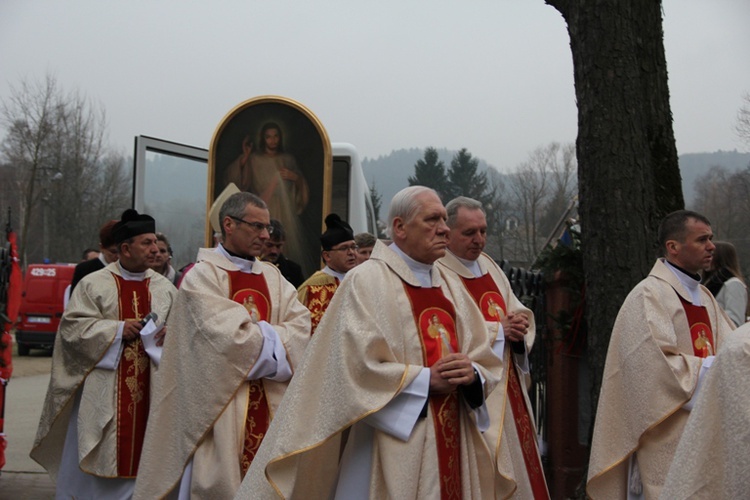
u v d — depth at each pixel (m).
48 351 21.94
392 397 3.43
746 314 6.31
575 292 6.50
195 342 4.61
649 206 5.60
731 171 22.44
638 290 4.57
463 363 3.50
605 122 5.60
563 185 35.38
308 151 9.48
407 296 3.70
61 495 5.94
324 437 3.46
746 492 2.30
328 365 3.56
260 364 4.58
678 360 4.38
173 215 10.00
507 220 36.16
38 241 39.59
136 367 5.67
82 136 35.19
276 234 6.43
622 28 5.61
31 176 32.12
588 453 5.79
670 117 5.93
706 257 4.62
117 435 5.58
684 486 2.46
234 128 9.51
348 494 3.60
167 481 4.73
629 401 4.48
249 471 3.63
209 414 4.54
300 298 6.15
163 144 9.80
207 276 4.79
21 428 10.33
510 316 4.59
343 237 6.16
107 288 5.85
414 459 3.44
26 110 31.06
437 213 3.73
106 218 36.03
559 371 6.63
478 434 3.68
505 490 3.88
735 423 2.34
